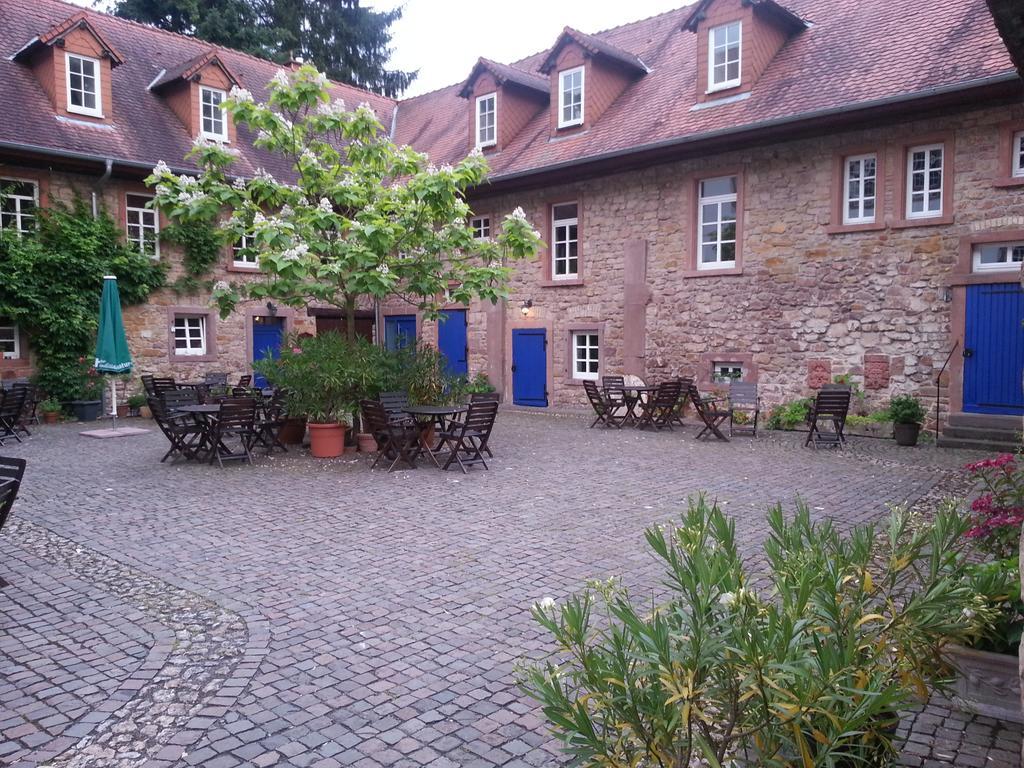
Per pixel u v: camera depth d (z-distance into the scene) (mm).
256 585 5297
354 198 10070
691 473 9406
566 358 17031
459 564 5738
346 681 3852
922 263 12039
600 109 16609
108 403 16078
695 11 14484
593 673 2145
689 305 14852
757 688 1987
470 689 3764
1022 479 4215
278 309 19438
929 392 12070
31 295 14914
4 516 5391
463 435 9570
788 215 13438
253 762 3115
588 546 6203
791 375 13555
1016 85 10562
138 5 27672
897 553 2863
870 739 2375
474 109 18828
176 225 17094
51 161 15164
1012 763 3023
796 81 13438
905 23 13266
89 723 3438
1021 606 3186
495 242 11969
